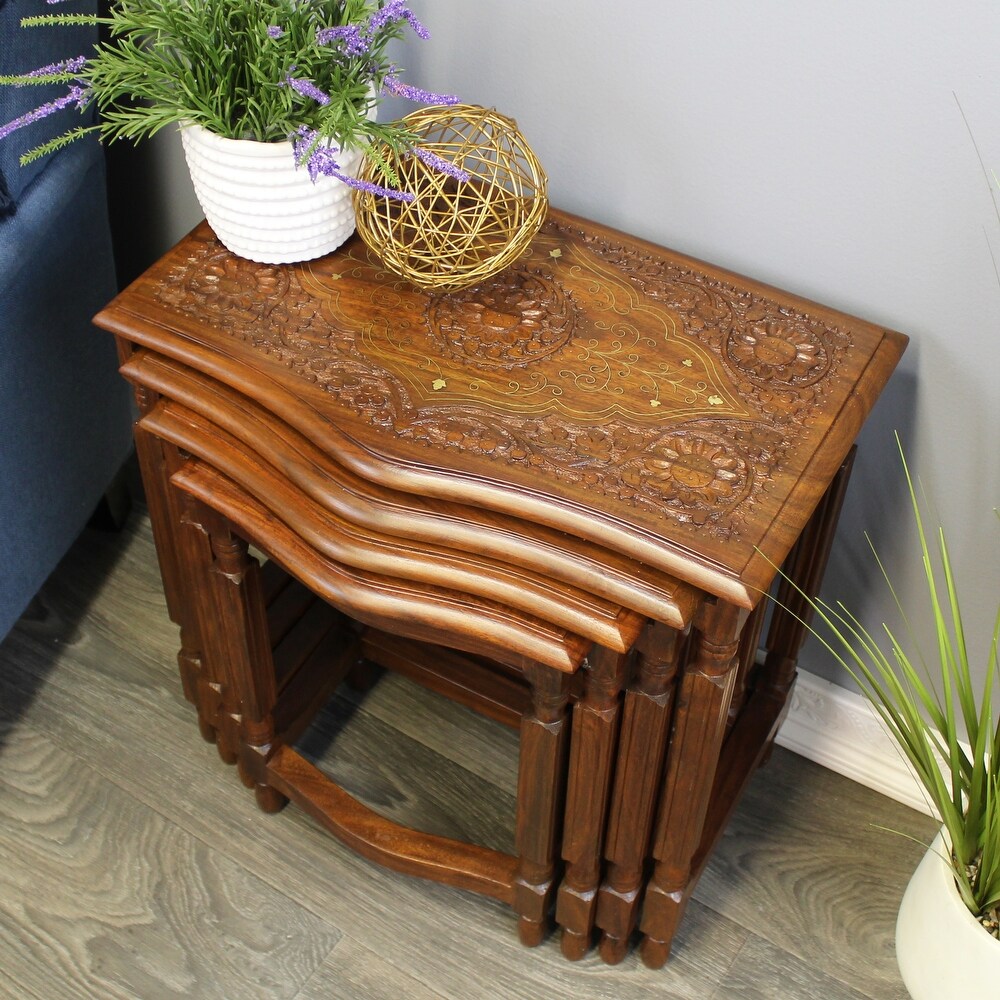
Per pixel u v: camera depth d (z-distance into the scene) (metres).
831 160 1.19
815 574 1.36
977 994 1.21
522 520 1.08
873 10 1.09
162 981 1.38
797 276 1.29
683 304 1.23
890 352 1.20
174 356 1.17
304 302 1.21
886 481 1.37
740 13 1.15
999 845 1.14
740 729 1.46
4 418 1.40
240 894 1.46
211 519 1.21
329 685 1.52
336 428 1.10
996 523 1.33
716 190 1.27
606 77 1.25
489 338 1.18
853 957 1.43
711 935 1.44
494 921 1.45
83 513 1.62
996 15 1.05
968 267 1.19
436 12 1.28
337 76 1.13
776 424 1.12
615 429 1.11
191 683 1.50
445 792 1.56
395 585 1.11
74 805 1.52
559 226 1.30
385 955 1.42
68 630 1.69
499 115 1.18
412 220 1.15
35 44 1.27
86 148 1.40
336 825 1.40
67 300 1.46
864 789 1.58
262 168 1.14
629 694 1.12
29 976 1.38
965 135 1.12
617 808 1.22
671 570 1.02
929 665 1.49
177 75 1.13
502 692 1.52
